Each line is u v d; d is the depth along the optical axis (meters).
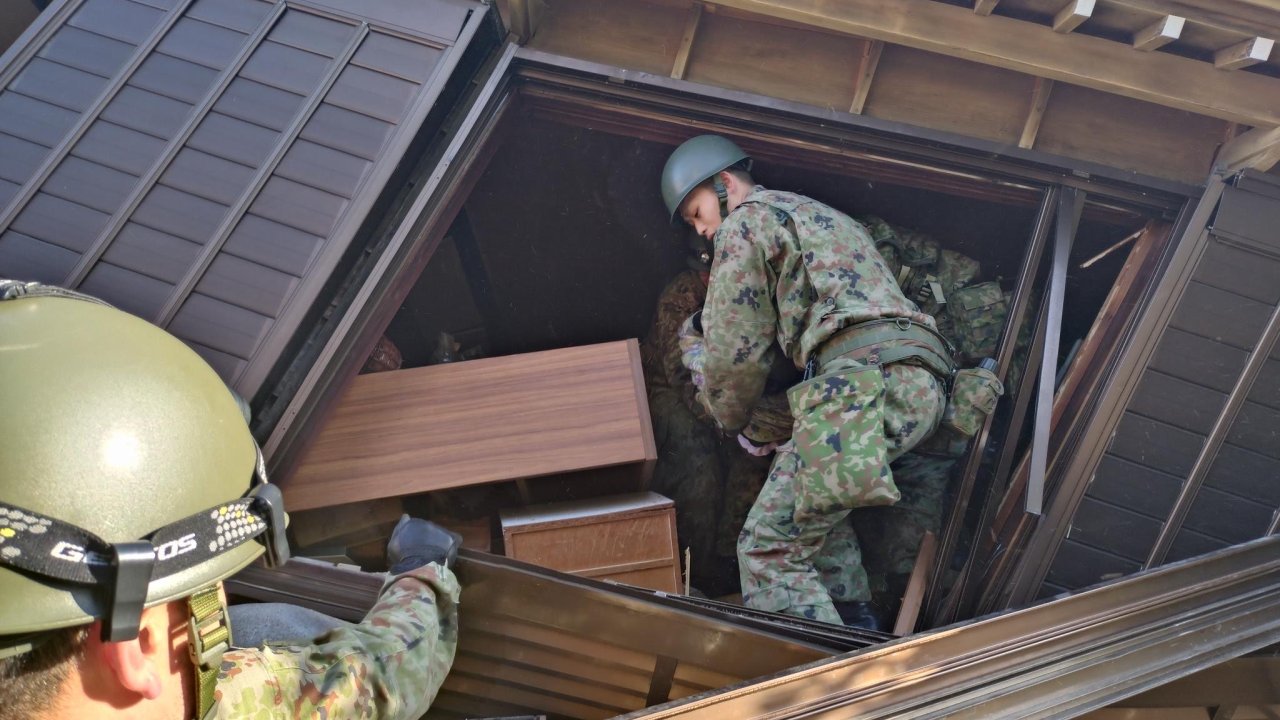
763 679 1.86
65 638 0.86
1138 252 2.96
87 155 2.45
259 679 1.16
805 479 2.41
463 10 2.68
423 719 2.18
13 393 0.88
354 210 2.41
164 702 0.96
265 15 2.66
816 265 2.61
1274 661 2.37
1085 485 2.68
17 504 0.84
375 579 1.89
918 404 2.49
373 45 2.63
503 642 2.04
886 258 3.10
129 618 0.86
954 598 2.75
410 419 2.53
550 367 2.62
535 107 3.08
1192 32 2.57
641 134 3.14
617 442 2.56
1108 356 2.82
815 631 2.08
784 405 2.92
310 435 2.41
